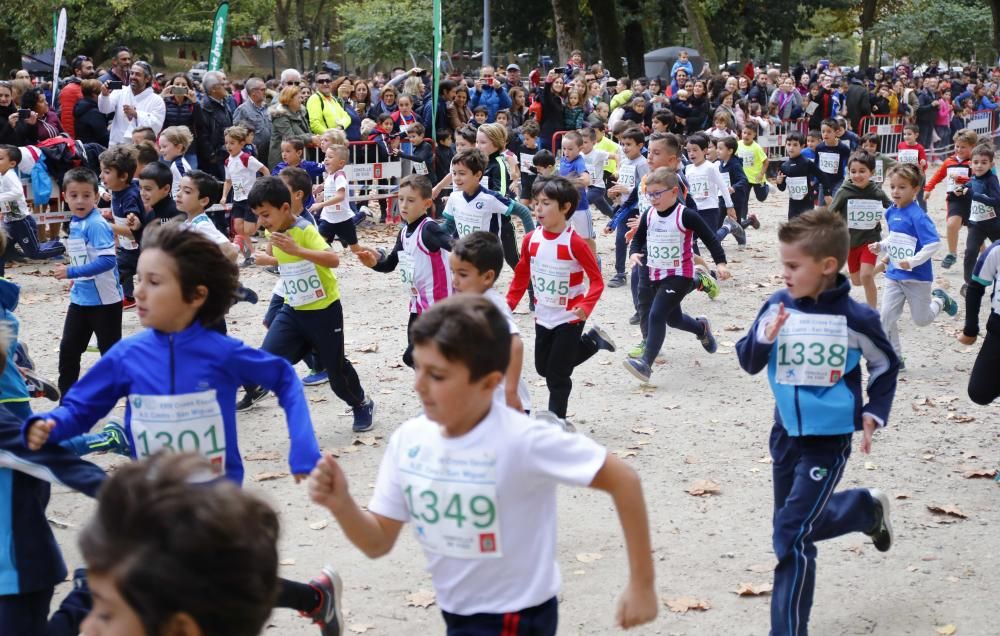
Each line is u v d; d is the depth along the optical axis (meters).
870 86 32.16
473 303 2.78
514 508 2.89
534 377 8.41
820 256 4.13
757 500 5.95
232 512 1.65
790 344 4.21
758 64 53.16
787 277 4.21
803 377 4.19
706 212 11.72
